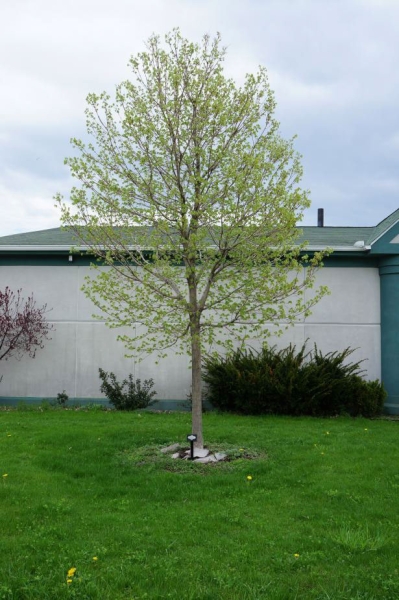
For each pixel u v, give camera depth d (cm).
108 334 1439
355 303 1430
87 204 836
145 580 450
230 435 995
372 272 1438
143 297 852
